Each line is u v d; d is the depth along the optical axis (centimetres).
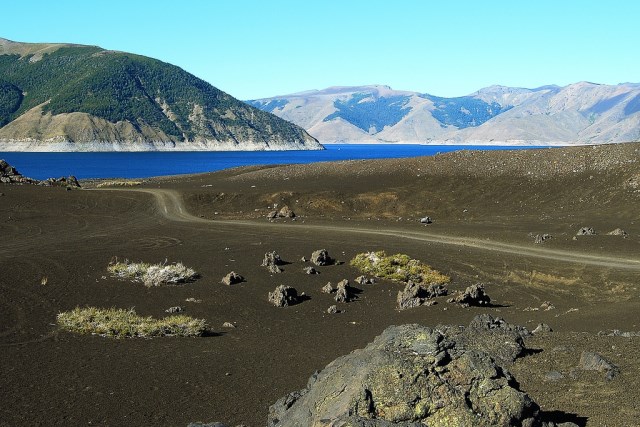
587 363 1755
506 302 3688
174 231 5638
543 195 7119
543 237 5350
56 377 2091
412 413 1087
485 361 1170
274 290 3678
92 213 6444
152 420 1759
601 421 1348
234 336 2795
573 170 7506
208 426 1383
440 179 7850
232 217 6681
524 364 1819
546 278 4212
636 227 5697
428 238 5522
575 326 2633
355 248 5006
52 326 2738
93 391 1978
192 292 3594
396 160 8988
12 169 8794
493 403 1104
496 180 7631
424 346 1203
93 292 3412
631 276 4081
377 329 2981
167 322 2836
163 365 2281
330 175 8656
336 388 1199
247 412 1817
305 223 6353
